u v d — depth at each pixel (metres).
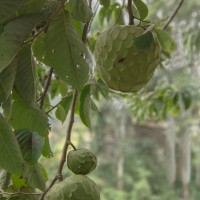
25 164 1.00
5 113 0.86
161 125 7.35
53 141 6.00
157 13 4.07
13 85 0.87
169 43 0.99
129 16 1.03
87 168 0.97
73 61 0.88
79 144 6.59
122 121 7.00
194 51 2.30
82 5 0.89
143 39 0.94
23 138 0.97
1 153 0.85
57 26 0.87
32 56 0.87
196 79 4.69
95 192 0.94
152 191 7.11
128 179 6.99
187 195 6.61
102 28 1.87
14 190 1.05
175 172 6.76
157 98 2.29
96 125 6.93
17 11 0.81
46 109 1.17
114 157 7.07
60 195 0.92
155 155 7.29
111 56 0.99
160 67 1.87
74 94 1.03
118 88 1.00
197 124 5.68
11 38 0.78
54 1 0.85
